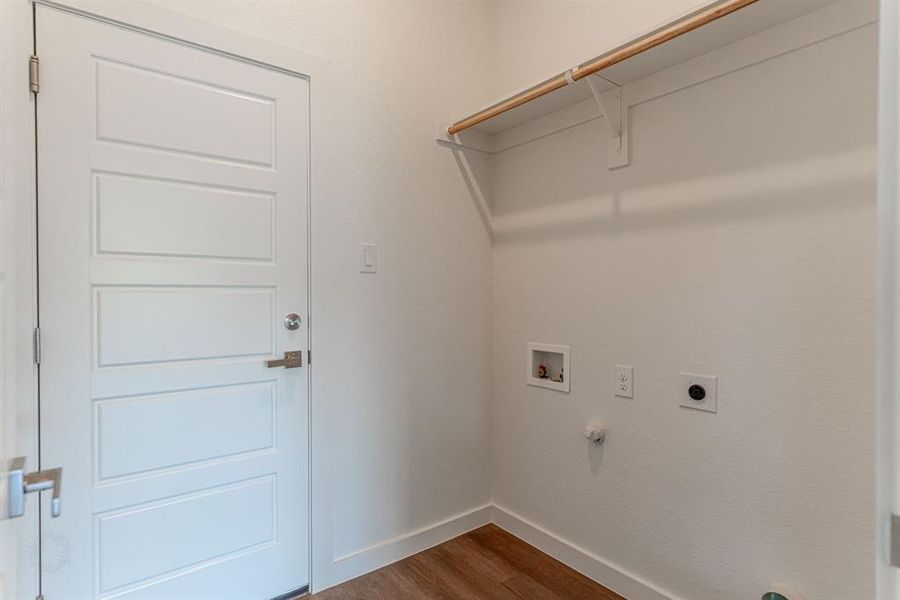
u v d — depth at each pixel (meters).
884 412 0.51
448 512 2.15
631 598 1.71
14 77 1.16
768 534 1.37
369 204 1.88
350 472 1.85
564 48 1.94
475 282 2.23
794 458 1.31
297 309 1.71
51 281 1.28
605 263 1.79
